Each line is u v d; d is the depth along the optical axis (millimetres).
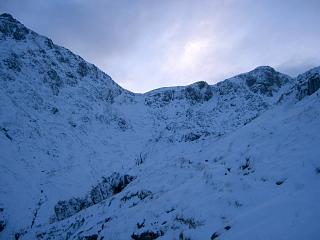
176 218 21031
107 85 173875
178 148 74312
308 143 25516
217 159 36875
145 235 21797
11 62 133000
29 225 66750
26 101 118750
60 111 126875
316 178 18703
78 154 107125
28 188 80938
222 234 15695
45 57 153375
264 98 150250
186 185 26672
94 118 134875
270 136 33281
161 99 174250
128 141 129000
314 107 34906
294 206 15000
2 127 100562
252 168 25594
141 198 33688
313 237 11914
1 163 85625
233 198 19719
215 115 140875
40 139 105375
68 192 84562
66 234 35781
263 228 14023
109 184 60625
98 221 32312
